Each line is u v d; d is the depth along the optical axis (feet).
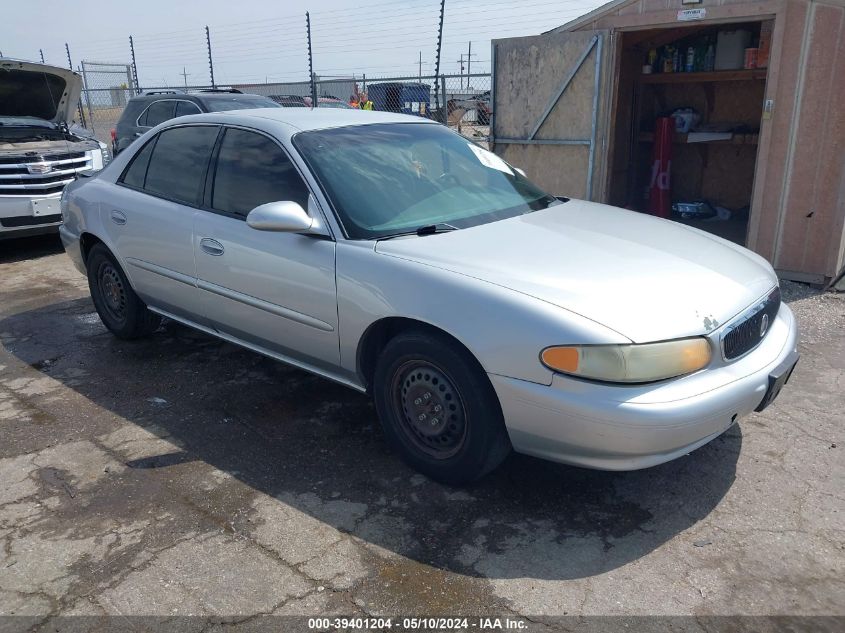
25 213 24.09
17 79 25.14
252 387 13.91
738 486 10.28
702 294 9.42
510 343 8.86
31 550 9.07
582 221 11.99
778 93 19.74
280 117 12.91
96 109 58.70
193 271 13.29
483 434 9.52
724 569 8.55
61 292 20.89
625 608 7.94
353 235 10.78
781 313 11.14
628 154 30.66
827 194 19.61
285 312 11.64
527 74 26.35
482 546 9.05
